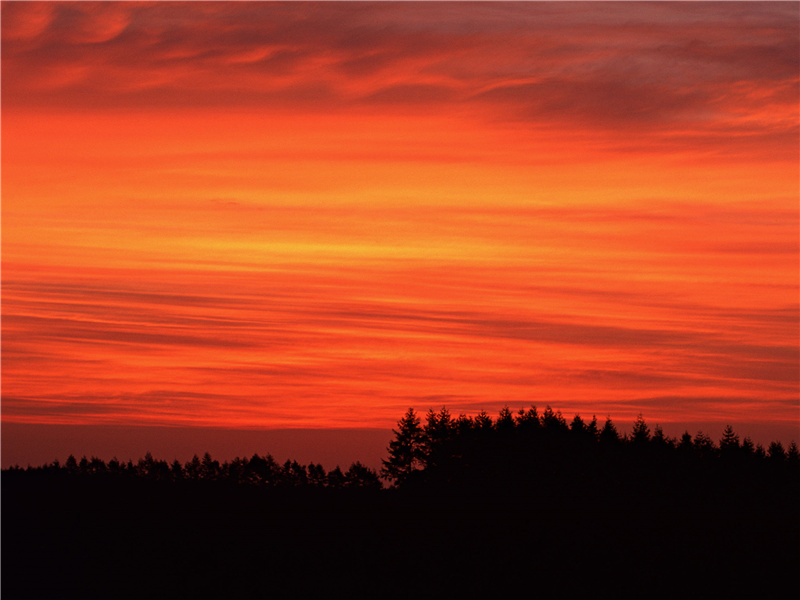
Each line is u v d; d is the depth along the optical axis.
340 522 169.50
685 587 125.44
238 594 119.94
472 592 122.75
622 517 186.62
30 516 165.38
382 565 135.75
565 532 165.62
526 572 132.50
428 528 166.38
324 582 126.12
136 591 120.56
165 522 163.25
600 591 124.06
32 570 129.62
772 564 138.62
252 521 166.88
